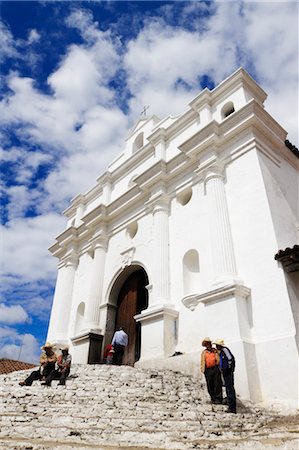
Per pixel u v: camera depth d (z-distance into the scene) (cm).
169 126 1627
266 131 1221
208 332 991
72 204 2188
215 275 1066
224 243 1085
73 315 1750
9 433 491
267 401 824
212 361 765
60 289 1917
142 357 1173
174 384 846
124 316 1523
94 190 2062
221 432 530
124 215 1698
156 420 564
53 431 498
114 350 1284
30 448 409
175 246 1330
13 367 2366
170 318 1190
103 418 564
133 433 488
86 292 1742
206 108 1443
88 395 712
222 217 1134
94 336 1493
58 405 644
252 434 542
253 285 991
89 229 1845
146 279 1544
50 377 866
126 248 1595
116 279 1589
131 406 644
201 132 1312
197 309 1141
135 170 1809
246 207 1110
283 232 1048
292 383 805
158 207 1436
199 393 805
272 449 446
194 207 1320
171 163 1470
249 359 879
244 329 931
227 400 718
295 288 940
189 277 1254
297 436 499
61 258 2034
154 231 1423
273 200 1096
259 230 1043
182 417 600
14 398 700
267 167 1166
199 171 1290
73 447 419
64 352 889
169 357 1091
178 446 446
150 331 1192
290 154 1357
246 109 1209
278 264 953
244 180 1155
